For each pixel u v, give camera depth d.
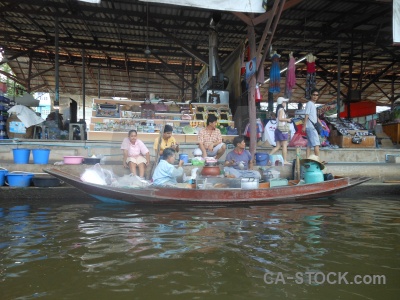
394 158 9.04
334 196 6.84
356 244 3.32
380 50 15.90
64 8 11.93
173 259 2.85
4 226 3.96
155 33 13.96
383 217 4.63
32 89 18.92
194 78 17.14
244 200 5.48
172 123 10.29
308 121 7.42
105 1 11.13
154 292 2.23
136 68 18.00
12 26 13.51
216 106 11.02
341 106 16.58
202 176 5.86
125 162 6.54
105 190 5.18
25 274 2.51
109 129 9.71
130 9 11.72
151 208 5.15
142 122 10.05
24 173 6.31
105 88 20.56
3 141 8.12
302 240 3.44
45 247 3.15
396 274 2.59
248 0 5.46
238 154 6.70
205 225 4.05
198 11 11.61
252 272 2.59
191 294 2.21
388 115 13.45
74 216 4.55
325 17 12.34
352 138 10.67
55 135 10.19
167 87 20.44
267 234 3.66
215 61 11.65
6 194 5.97
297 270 2.64
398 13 6.44
